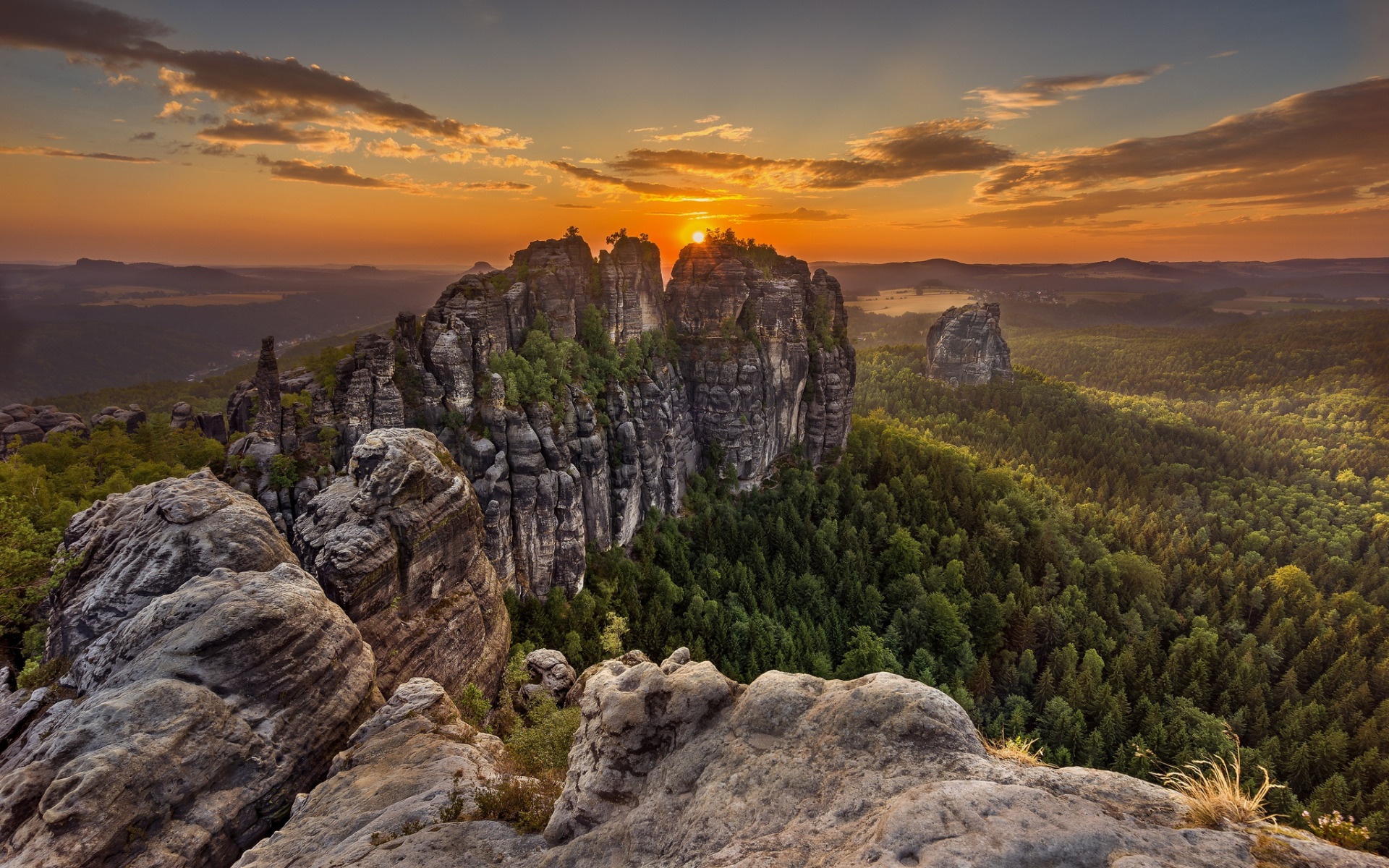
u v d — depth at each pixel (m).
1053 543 128.12
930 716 13.65
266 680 29.94
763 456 135.00
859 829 11.59
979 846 9.70
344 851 20.36
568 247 116.12
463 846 18.83
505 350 97.31
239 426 88.44
